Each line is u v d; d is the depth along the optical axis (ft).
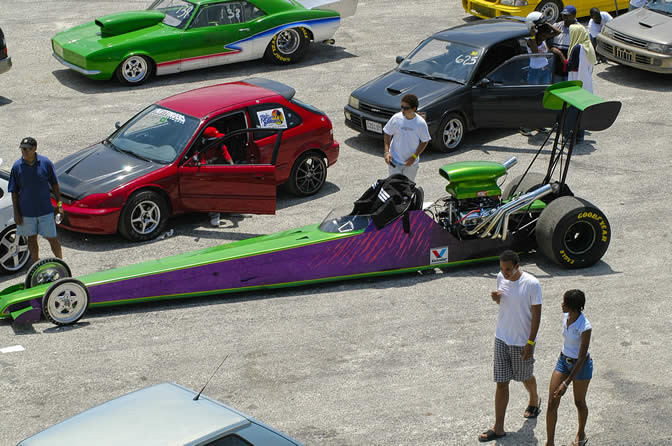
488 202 37.32
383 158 51.21
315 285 35.63
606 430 25.43
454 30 55.98
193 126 40.73
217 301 33.86
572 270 37.09
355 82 63.21
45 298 30.40
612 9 75.97
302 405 26.43
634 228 41.22
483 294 34.78
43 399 26.27
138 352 29.48
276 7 65.31
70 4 82.58
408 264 36.09
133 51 60.23
